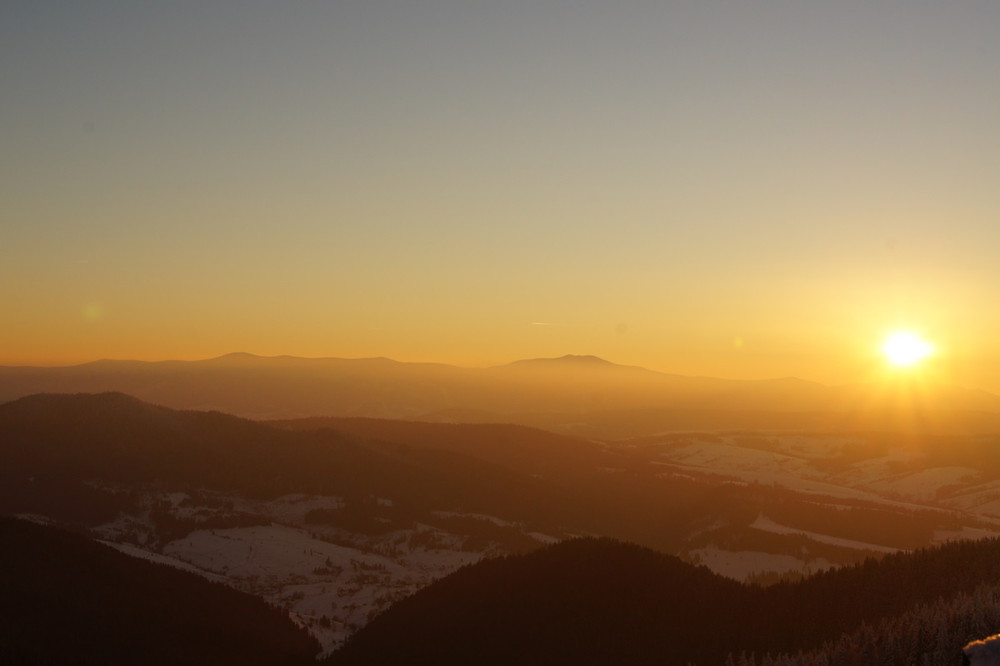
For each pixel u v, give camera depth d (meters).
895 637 54.66
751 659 62.16
